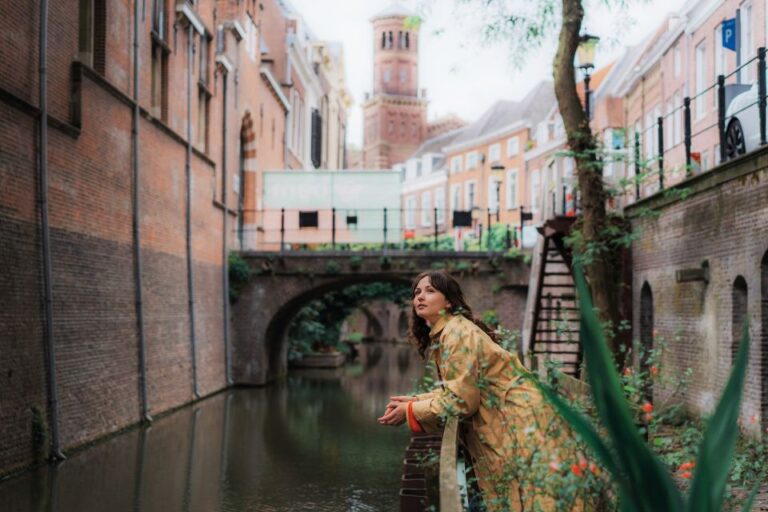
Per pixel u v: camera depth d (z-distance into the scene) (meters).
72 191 14.99
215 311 26.25
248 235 33.28
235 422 19.28
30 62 13.55
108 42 16.83
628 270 15.88
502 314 27.92
